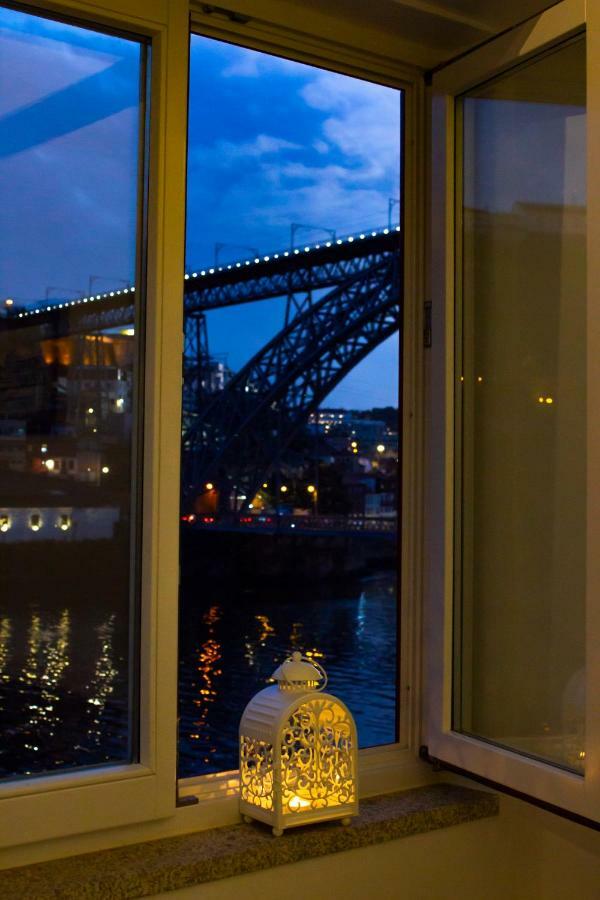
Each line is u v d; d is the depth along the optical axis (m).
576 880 2.04
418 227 2.13
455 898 1.93
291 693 1.78
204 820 1.78
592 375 1.62
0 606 1.57
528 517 1.88
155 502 1.69
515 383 1.91
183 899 1.61
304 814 1.74
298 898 1.73
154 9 1.69
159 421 1.70
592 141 1.63
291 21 1.92
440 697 1.99
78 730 1.65
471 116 2.00
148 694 1.69
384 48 2.04
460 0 1.93
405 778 2.04
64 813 1.59
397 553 2.15
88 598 1.66
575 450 1.77
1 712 1.57
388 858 1.84
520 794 1.78
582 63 1.74
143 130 1.72
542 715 1.82
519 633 1.89
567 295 1.79
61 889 1.50
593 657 1.62
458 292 2.01
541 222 1.84
